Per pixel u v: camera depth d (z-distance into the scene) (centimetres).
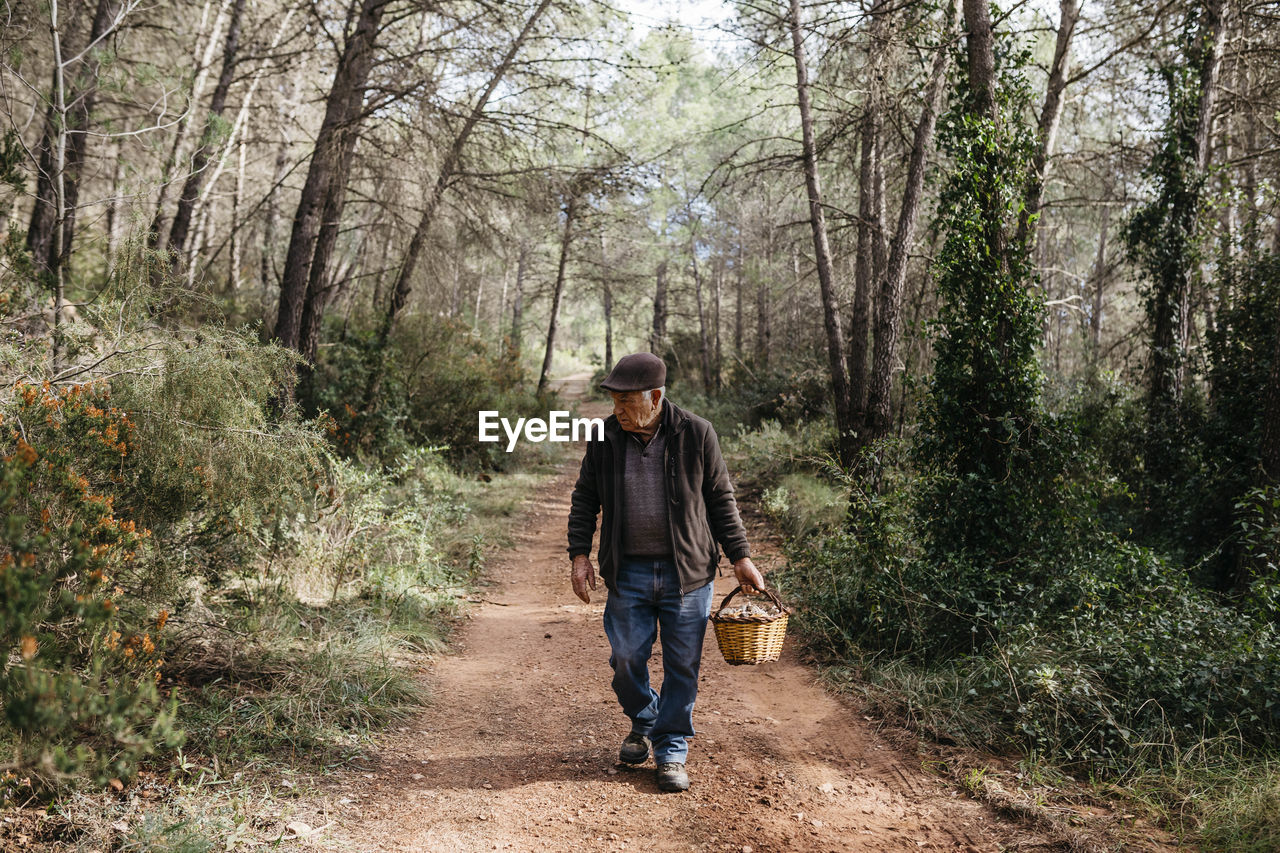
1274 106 1154
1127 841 309
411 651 556
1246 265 947
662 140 2386
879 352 1016
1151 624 485
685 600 362
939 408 674
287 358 542
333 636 508
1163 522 867
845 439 1109
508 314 4234
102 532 336
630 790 361
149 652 316
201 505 454
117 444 394
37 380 407
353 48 1109
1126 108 1384
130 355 446
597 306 5438
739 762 393
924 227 1286
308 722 396
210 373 450
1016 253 672
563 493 1473
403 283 1284
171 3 1220
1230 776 350
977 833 323
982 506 621
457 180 1209
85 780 296
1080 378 1248
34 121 701
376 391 1238
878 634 553
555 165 1296
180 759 318
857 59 1077
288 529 608
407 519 721
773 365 2369
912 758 399
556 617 689
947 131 701
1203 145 971
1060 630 504
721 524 370
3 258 496
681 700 363
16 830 273
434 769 379
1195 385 995
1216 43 970
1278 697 401
